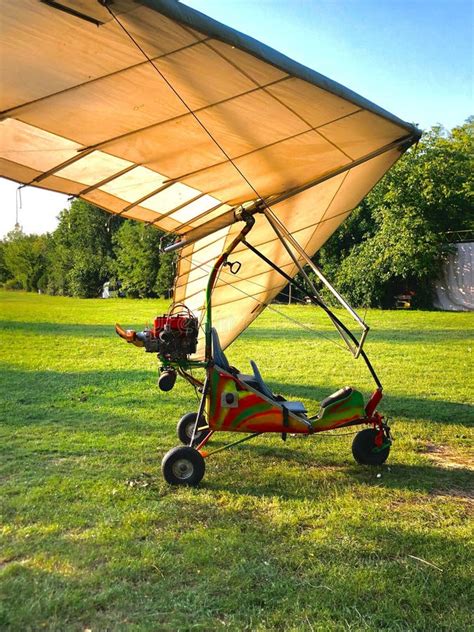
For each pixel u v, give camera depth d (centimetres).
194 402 729
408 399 767
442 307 2472
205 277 707
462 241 2433
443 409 713
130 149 436
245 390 479
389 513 402
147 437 571
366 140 437
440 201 2350
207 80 342
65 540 345
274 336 1437
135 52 308
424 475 484
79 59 314
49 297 3988
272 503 415
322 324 1730
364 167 538
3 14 271
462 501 429
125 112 379
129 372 945
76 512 385
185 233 656
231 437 589
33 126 389
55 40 295
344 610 277
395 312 2244
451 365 1022
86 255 4072
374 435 505
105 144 425
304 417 500
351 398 499
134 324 1808
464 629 265
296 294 2731
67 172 468
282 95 362
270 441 576
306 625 264
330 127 412
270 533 363
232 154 455
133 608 276
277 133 420
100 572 307
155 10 267
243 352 1179
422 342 1323
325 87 351
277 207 593
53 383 844
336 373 954
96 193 520
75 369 974
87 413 666
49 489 425
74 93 350
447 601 288
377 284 2466
